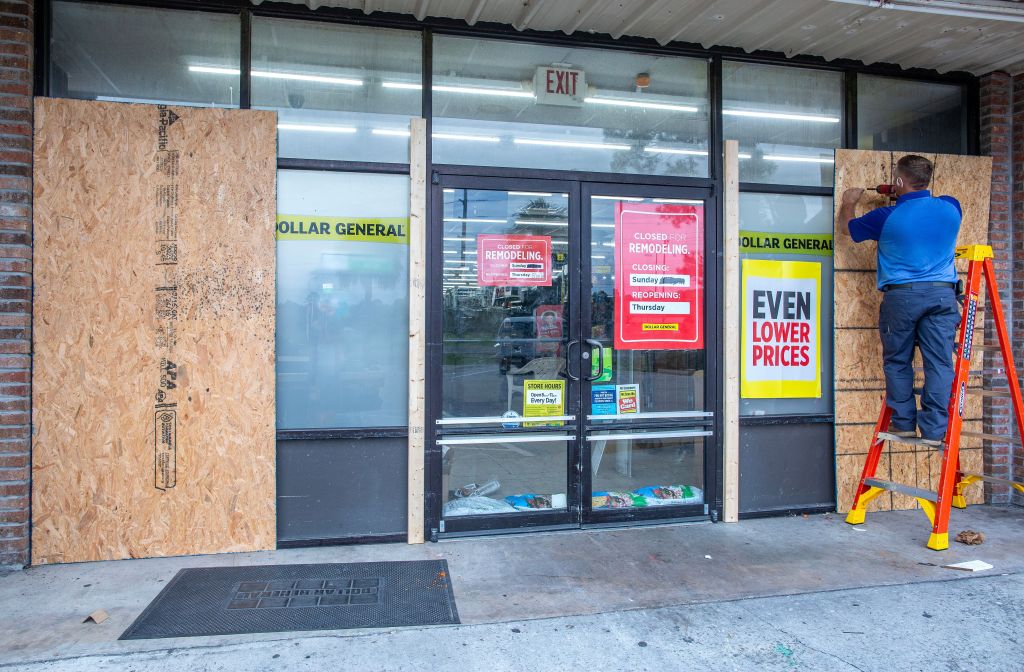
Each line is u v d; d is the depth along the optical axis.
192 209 4.24
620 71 4.97
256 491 4.32
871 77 5.49
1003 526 4.95
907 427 4.82
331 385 4.49
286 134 4.43
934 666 3.03
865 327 5.26
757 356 5.16
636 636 3.27
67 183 4.11
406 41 4.61
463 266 4.63
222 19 4.40
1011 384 4.68
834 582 3.92
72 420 4.12
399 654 3.07
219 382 4.27
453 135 4.65
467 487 4.66
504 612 3.50
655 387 4.95
